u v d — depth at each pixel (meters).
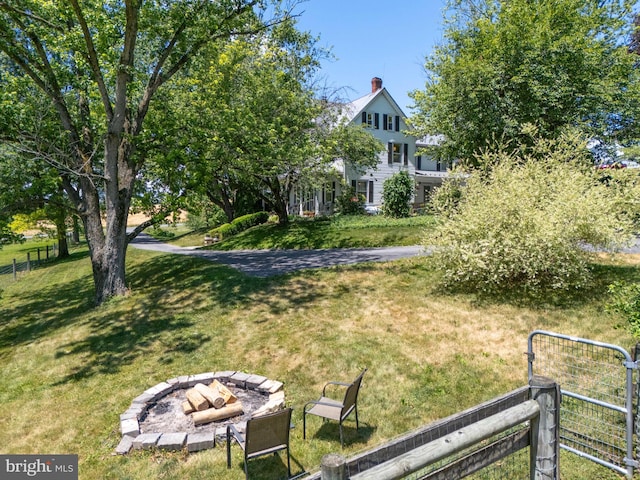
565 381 5.70
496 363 6.50
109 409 5.98
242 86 17.30
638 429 3.87
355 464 2.01
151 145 12.32
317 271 11.97
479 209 9.22
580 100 17.55
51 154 11.34
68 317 11.05
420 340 7.43
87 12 10.15
